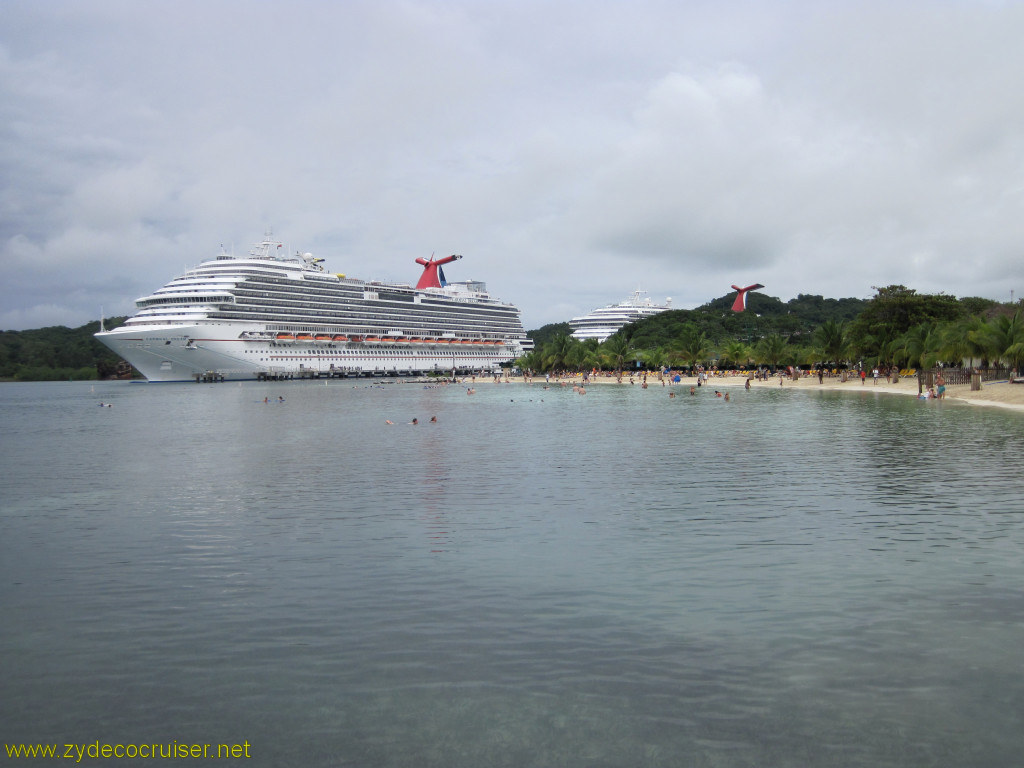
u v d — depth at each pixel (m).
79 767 9.49
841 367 136.38
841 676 11.30
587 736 9.84
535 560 17.64
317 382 178.88
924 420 52.41
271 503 25.52
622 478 29.62
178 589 15.98
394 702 10.81
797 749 9.46
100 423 65.56
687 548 18.53
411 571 16.92
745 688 10.99
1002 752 9.33
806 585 15.47
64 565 17.98
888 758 9.25
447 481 29.62
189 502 25.98
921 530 20.03
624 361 173.25
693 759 9.30
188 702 10.98
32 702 11.08
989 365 89.00
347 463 35.62
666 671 11.57
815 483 27.64
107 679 11.74
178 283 170.25
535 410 74.38
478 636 13.05
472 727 10.12
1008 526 20.33
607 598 14.85
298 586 16.02
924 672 11.38
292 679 11.60
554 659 12.07
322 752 9.66
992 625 13.13
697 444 41.03
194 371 166.88
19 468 35.50
